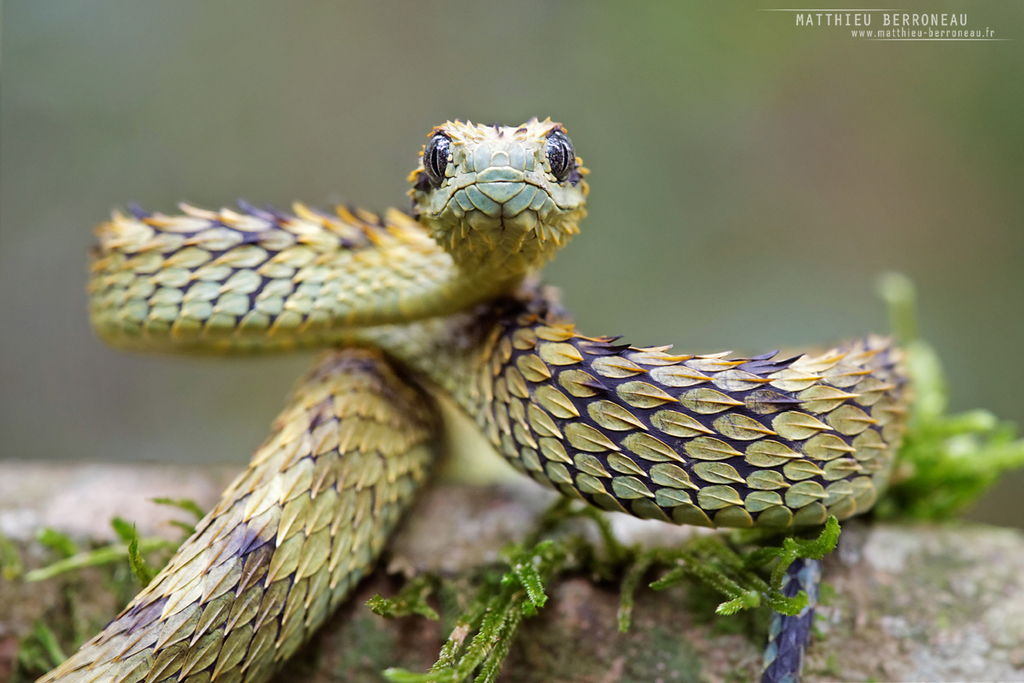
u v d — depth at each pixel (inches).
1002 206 36.1
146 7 35.1
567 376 19.5
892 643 19.6
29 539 20.3
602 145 37.1
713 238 37.5
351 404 19.8
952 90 35.6
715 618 19.6
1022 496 32.3
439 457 20.3
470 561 19.9
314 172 37.5
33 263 33.6
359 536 19.7
